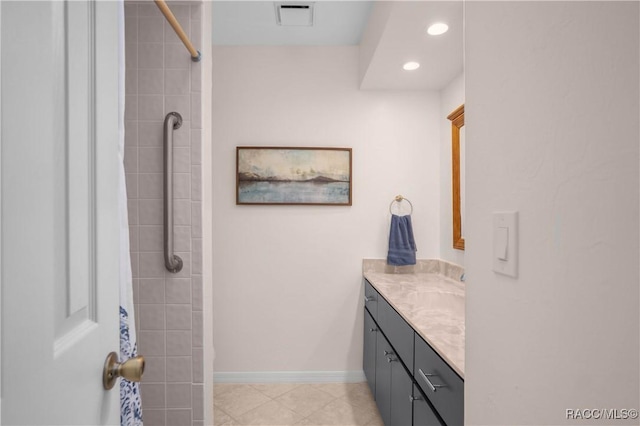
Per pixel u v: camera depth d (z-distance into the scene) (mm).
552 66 455
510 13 553
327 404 2303
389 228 2648
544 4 470
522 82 523
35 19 428
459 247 2311
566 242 428
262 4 2127
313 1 2088
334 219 2635
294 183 2602
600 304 377
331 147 2621
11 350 387
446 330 1305
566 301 428
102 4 597
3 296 377
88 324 553
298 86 2623
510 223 548
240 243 2604
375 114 2646
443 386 1100
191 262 1562
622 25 347
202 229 1564
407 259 2529
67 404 487
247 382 2594
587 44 395
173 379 1566
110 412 613
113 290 628
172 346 1562
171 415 1566
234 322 2604
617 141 354
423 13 1655
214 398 2375
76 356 508
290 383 2600
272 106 2615
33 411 419
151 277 1556
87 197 550
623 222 347
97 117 577
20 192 402
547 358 463
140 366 612
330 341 2633
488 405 618
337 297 2637
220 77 2598
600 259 376
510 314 552
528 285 506
